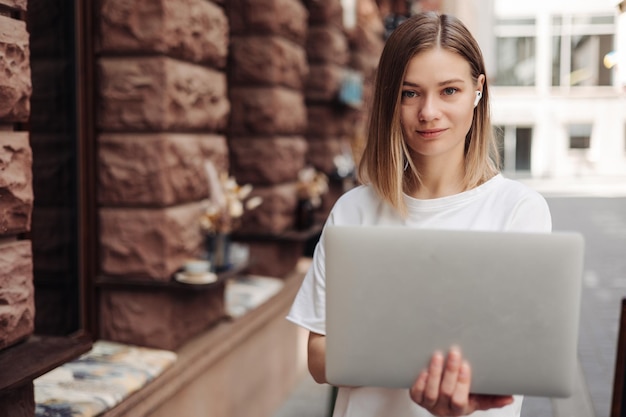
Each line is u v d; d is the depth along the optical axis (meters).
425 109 1.44
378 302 1.25
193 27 3.48
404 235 1.24
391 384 1.26
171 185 3.33
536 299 1.21
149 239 3.30
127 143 3.29
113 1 3.24
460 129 1.46
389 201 1.54
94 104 3.31
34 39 2.99
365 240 1.25
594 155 26.97
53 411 2.43
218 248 3.68
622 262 9.45
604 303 7.23
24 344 2.12
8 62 2.04
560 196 19.58
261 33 4.70
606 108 26.80
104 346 3.29
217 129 3.90
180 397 3.18
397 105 1.47
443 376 1.23
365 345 1.26
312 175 5.29
